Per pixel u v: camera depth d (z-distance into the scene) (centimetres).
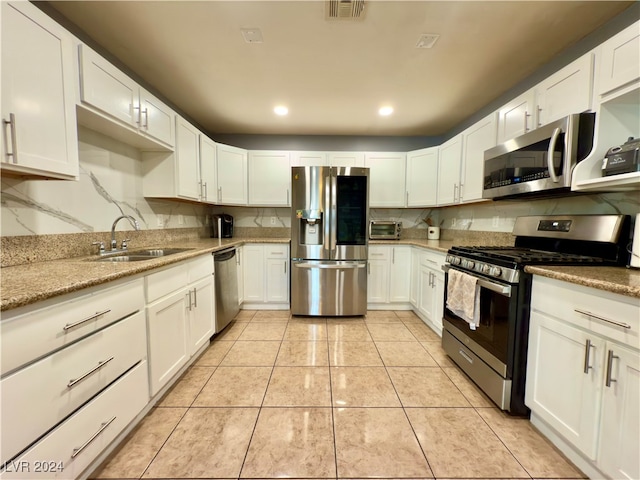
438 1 145
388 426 142
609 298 102
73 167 130
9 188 131
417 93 250
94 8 150
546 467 119
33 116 110
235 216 383
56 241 155
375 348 232
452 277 197
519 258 149
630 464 95
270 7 149
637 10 146
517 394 148
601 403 105
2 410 78
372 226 356
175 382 180
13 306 78
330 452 125
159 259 159
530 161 170
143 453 124
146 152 232
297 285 301
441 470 117
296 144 376
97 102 147
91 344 107
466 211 311
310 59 199
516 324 145
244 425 142
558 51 189
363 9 150
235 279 287
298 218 296
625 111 137
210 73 218
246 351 225
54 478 92
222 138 371
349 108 284
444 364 206
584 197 171
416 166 342
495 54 192
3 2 99
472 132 250
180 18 158
